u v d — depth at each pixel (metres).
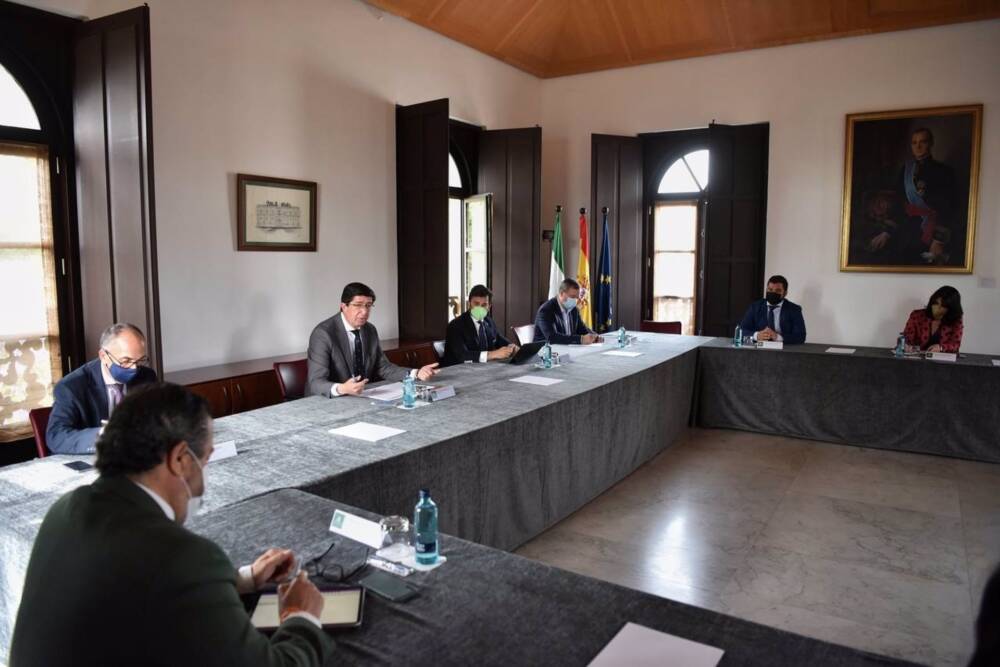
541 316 5.84
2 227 4.00
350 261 6.00
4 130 3.96
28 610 1.11
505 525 3.18
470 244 7.53
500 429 3.07
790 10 6.69
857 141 6.78
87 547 1.11
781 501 4.07
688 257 7.95
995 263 6.39
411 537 1.94
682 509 3.94
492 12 6.87
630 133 7.89
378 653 1.31
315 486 2.25
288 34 5.30
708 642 1.35
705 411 5.72
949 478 4.46
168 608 1.05
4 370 4.03
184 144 4.64
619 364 4.71
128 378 2.80
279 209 5.30
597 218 7.79
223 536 1.83
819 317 7.11
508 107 7.80
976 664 0.94
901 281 6.75
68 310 4.27
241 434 2.83
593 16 7.43
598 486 4.02
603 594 1.54
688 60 7.50
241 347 5.12
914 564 3.25
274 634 1.28
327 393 3.56
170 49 4.53
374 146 6.15
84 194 4.18
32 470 2.34
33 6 3.94
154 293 3.85
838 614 2.79
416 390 3.54
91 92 4.05
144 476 1.22
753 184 7.31
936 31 6.43
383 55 6.17
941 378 4.87
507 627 1.41
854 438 5.20
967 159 6.40
